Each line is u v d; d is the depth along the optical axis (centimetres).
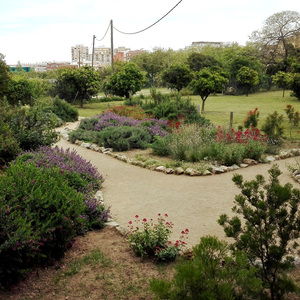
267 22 5812
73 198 463
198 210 668
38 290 368
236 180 350
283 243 329
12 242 356
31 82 3189
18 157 837
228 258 279
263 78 5666
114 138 1353
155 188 832
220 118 2353
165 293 260
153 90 2244
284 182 858
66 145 1467
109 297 356
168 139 1250
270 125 1448
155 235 462
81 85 3428
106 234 530
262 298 310
